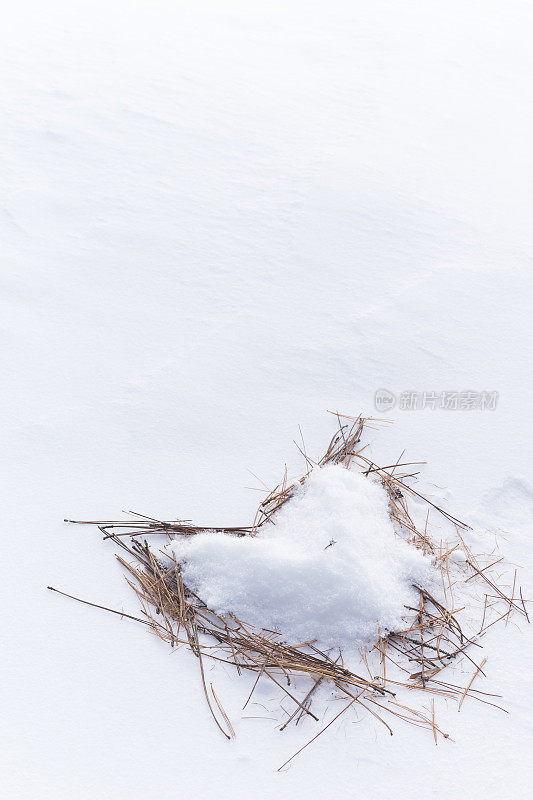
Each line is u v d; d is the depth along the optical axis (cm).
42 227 259
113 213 264
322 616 206
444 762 199
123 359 237
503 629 210
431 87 407
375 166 306
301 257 258
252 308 247
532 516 224
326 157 305
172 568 211
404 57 446
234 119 329
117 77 354
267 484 224
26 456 223
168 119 320
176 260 255
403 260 261
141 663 205
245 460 227
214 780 197
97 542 215
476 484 227
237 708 202
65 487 221
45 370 234
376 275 257
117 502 220
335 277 255
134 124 312
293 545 210
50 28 418
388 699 203
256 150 306
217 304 248
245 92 361
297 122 338
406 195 288
